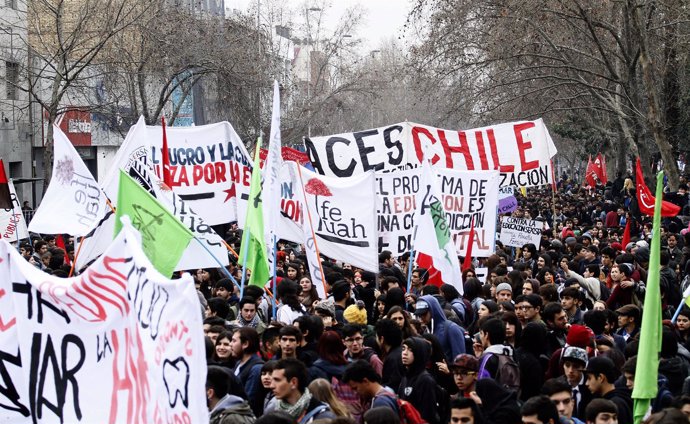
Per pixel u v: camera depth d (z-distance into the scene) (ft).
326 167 63.36
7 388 21.75
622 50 107.96
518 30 106.83
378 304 40.91
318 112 187.32
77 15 142.72
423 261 45.93
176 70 134.72
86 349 21.22
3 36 129.49
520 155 65.16
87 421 21.09
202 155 54.75
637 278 49.21
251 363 31.42
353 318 36.50
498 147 65.21
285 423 21.15
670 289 49.32
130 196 35.40
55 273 47.52
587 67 127.75
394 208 54.60
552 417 24.26
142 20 130.93
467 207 55.01
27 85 135.95
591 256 59.36
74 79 115.55
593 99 135.54
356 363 28.09
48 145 107.76
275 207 40.14
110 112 136.05
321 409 25.70
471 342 38.60
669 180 104.32
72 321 21.29
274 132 40.04
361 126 257.75
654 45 121.60
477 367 29.43
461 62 111.45
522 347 32.78
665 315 46.83
